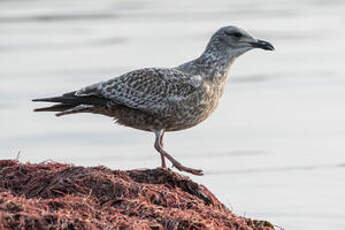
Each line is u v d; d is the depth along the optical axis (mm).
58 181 9250
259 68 27172
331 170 16203
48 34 32469
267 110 21828
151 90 11523
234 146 18297
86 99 11438
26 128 19797
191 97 11703
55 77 24891
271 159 17141
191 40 31250
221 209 9867
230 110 21859
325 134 19312
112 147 18156
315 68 26797
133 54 28391
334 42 31562
